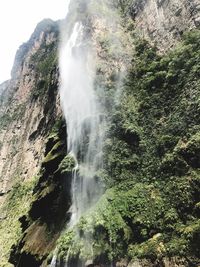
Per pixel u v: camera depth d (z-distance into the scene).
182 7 33.16
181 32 31.94
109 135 29.67
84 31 39.28
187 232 20.72
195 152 23.50
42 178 33.78
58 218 29.47
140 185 25.67
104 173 27.91
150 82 30.66
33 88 76.75
